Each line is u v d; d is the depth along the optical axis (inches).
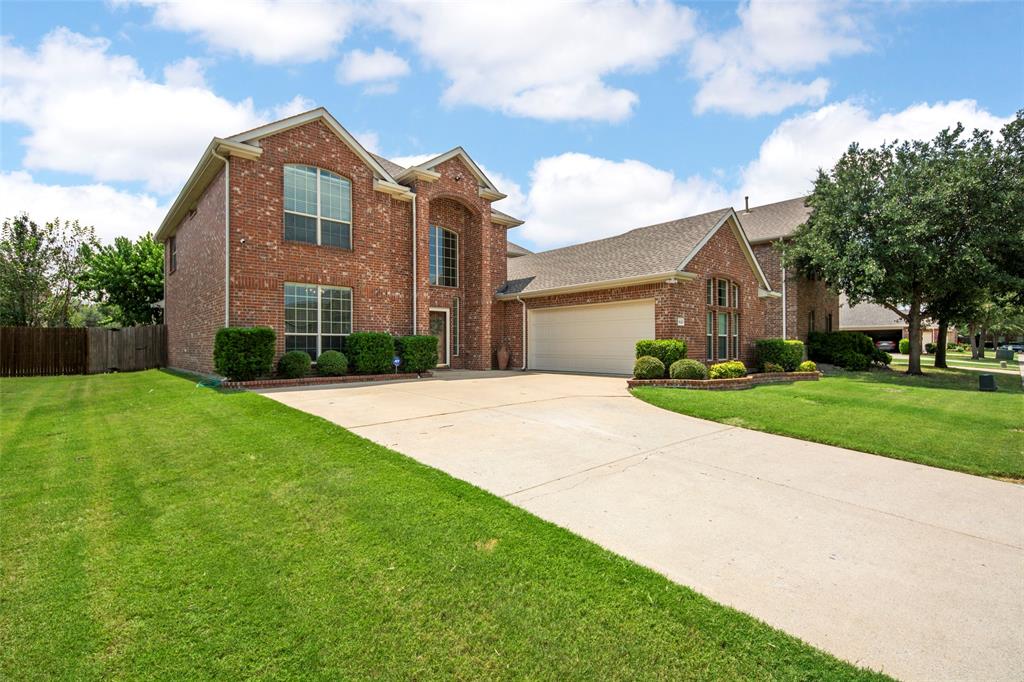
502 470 215.2
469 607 115.2
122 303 1117.7
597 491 193.2
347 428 282.2
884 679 93.4
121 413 342.3
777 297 824.9
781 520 169.9
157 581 126.3
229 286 491.5
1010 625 111.1
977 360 1321.4
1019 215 597.9
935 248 635.5
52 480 202.1
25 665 96.7
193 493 187.2
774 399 414.0
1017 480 223.5
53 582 125.9
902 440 285.9
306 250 544.7
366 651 100.9
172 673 94.9
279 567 132.8
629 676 94.0
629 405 385.1
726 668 96.4
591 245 826.2
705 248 634.8
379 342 567.8
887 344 1793.8
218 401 364.8
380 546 143.9
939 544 154.1
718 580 129.3
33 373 683.4
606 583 125.5
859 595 123.3
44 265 1056.8
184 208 649.0
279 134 528.4
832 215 721.0
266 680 93.1
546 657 99.3
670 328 575.5
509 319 786.2
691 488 199.8
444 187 689.6
